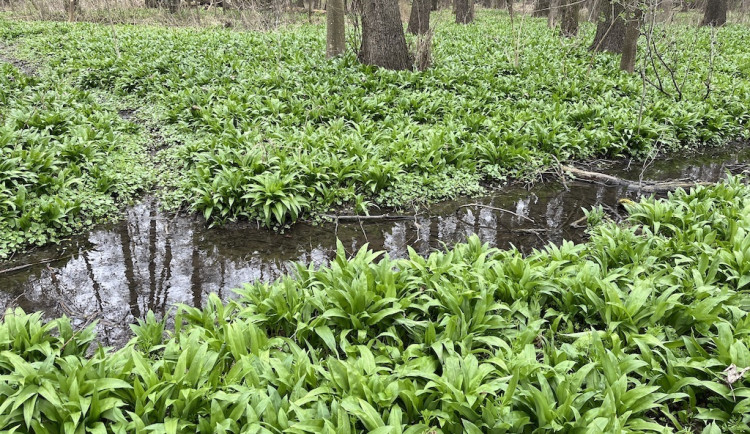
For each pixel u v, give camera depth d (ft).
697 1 97.55
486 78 47.26
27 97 39.27
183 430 11.48
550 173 32.07
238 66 50.26
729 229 21.03
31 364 12.39
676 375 12.90
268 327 16.21
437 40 70.74
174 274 21.42
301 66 48.83
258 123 35.27
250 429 10.99
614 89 47.11
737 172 33.42
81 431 11.09
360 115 36.52
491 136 33.50
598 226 23.03
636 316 15.19
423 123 38.60
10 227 23.13
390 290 15.71
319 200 27.02
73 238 24.00
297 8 119.34
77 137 30.66
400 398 12.57
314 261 22.68
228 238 24.43
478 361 14.10
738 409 11.73
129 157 31.73
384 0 47.96
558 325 16.30
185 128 36.04
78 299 19.51
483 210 27.81
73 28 78.13
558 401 11.89
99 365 12.54
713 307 14.56
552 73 50.83
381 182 28.09
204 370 12.87
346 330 14.96
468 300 15.81
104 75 48.65
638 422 11.62
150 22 95.66
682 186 29.66
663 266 18.66
